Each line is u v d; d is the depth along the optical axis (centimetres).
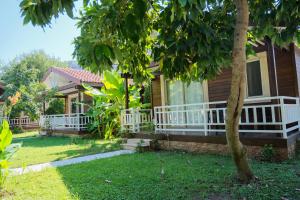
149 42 399
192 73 418
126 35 245
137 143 852
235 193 367
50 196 401
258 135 675
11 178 512
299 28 412
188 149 755
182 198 364
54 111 1978
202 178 452
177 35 342
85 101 1603
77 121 1386
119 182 457
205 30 312
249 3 438
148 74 453
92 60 230
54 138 1438
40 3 220
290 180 411
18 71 2025
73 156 781
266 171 468
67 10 212
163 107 848
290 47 750
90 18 250
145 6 226
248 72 827
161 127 877
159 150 816
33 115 1878
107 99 1248
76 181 477
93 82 1428
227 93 875
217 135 698
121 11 246
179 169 529
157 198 367
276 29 432
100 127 1323
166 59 368
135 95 1198
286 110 608
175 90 1037
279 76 785
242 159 402
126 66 417
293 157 585
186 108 990
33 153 870
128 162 628
